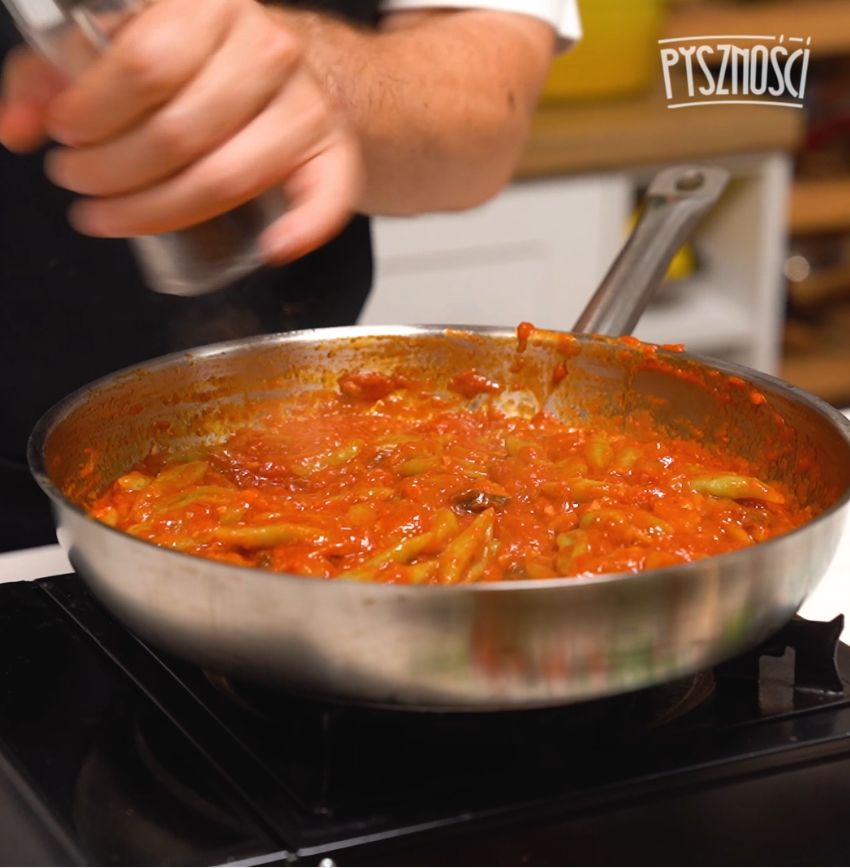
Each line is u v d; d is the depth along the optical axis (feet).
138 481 3.56
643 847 2.42
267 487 3.66
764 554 2.43
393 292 7.53
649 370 3.86
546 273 7.80
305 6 5.15
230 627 2.40
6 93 2.40
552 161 7.52
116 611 2.64
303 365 3.97
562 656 2.35
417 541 3.06
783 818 2.51
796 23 9.12
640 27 8.21
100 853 2.35
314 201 2.48
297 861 2.34
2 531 4.87
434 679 2.35
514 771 2.57
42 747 2.68
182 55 2.27
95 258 4.71
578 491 3.39
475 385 4.09
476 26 5.04
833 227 9.22
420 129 4.54
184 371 3.74
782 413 3.47
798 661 2.90
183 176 2.38
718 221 8.61
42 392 4.85
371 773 2.54
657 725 2.73
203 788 2.55
